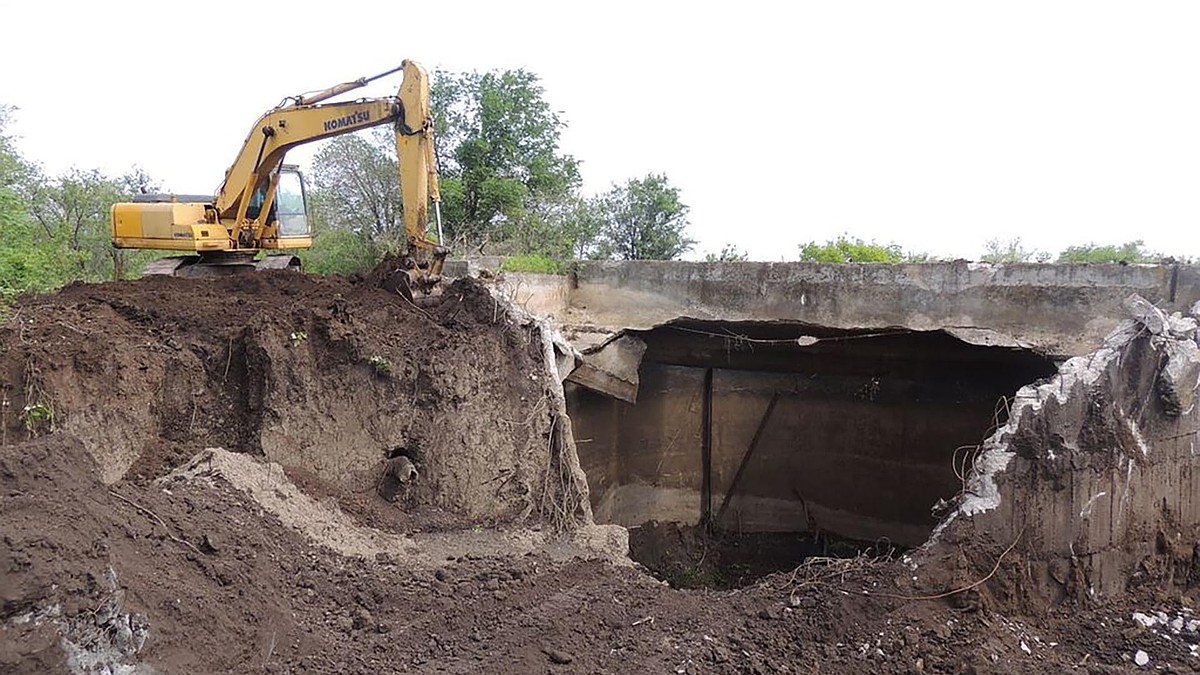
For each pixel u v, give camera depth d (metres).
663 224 29.66
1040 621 6.82
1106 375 7.29
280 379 8.51
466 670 5.61
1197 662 6.27
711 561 15.06
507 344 9.70
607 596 7.10
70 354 7.77
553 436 9.42
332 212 26.31
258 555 6.29
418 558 7.54
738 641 6.37
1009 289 10.56
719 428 15.59
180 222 12.28
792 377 14.93
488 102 25.72
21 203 15.12
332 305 9.59
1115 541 7.23
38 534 4.29
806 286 12.00
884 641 6.33
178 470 7.61
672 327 13.91
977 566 6.87
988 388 13.03
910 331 11.70
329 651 5.61
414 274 10.91
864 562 7.30
